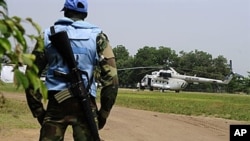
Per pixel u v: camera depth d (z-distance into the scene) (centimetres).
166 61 12750
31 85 148
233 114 1895
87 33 340
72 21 343
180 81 6312
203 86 9519
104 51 343
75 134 332
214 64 12631
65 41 327
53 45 330
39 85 150
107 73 341
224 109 2225
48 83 333
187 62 12681
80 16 349
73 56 329
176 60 12788
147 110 2033
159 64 12712
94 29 346
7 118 1162
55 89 329
